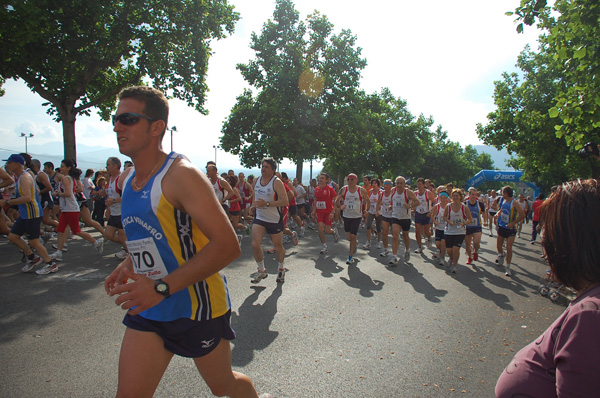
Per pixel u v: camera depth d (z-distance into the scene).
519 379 1.11
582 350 0.94
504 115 24.97
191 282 1.62
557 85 21.88
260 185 6.31
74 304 4.92
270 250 9.31
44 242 9.36
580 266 1.08
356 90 28.81
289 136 25.06
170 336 1.83
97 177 12.62
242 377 2.15
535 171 27.20
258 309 5.06
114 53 17.42
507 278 7.80
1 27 12.92
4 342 3.78
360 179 45.31
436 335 4.39
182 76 19.16
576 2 5.83
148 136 1.83
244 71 26.59
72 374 3.21
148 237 1.83
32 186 6.19
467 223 8.02
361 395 3.06
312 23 27.00
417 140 41.31
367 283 6.66
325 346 3.96
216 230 1.64
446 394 3.13
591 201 1.10
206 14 18.52
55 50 15.56
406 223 8.73
